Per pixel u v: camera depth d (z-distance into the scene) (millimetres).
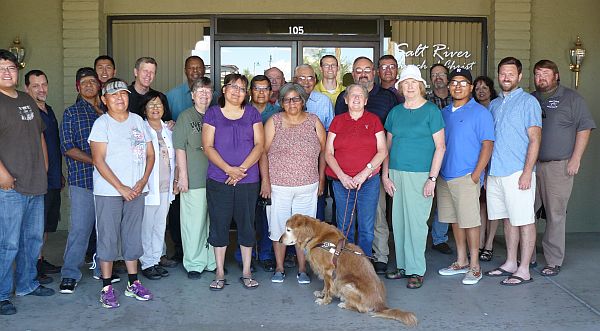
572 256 6027
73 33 7086
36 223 4645
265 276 5289
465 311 4406
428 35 7422
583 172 7359
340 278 4410
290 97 4891
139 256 4664
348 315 4309
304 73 5547
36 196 4578
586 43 7301
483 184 5605
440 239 6262
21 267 4660
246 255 5016
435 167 4863
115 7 7250
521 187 5012
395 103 5566
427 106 4918
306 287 4973
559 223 5359
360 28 7355
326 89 5906
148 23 7367
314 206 5098
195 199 5152
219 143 4855
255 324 4148
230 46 7336
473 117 4953
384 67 5863
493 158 5105
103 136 4441
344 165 4996
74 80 7105
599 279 5199
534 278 5238
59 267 5535
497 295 4773
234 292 4840
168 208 5281
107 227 4477
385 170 5133
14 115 4258
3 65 4168
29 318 4234
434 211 6832
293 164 4965
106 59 5922
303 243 4578
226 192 4852
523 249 5113
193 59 5938
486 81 6078
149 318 4258
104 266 4488
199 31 7371
